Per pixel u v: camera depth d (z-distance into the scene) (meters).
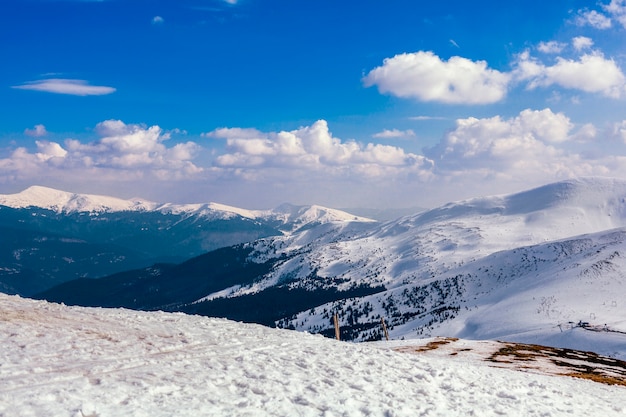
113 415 11.91
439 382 21.77
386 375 21.47
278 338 28.44
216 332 27.31
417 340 64.25
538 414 18.45
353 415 14.77
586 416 19.83
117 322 26.33
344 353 25.70
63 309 28.81
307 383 18.02
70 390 13.38
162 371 17.06
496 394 21.23
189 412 13.00
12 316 23.20
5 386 13.21
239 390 16.06
